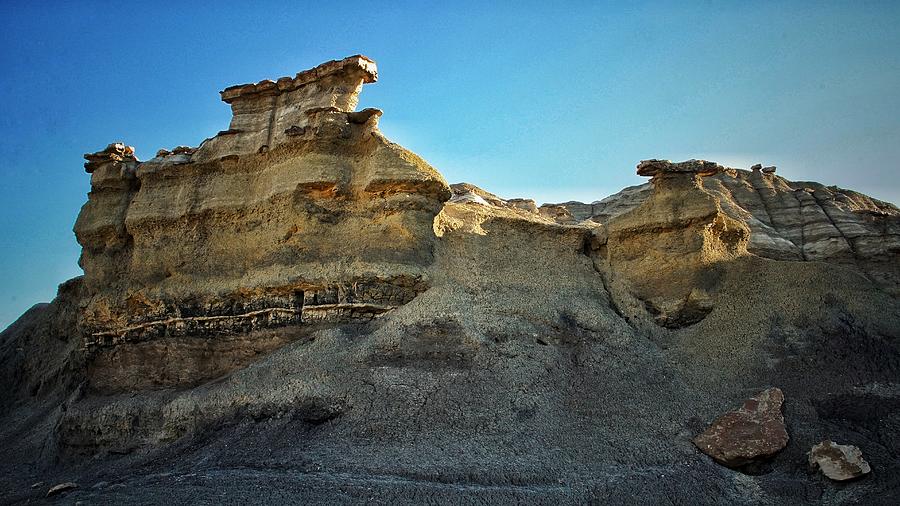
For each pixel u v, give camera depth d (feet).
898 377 86.48
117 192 125.90
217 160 117.39
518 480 69.87
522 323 96.48
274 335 102.17
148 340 111.55
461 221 114.93
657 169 114.62
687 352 98.07
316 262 104.06
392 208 105.29
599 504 66.18
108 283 120.47
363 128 111.04
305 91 118.42
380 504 64.08
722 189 169.89
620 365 91.40
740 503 69.15
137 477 79.00
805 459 74.43
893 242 146.30
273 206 109.60
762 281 105.40
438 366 87.15
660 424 81.46
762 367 91.25
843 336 93.71
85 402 110.22
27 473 102.68
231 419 87.71
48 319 149.89
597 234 118.32
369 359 88.84
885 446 75.56
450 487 67.41
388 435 77.92
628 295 109.81
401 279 100.53
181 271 113.29
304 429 81.46
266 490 67.05
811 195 167.02
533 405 82.12
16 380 144.36
